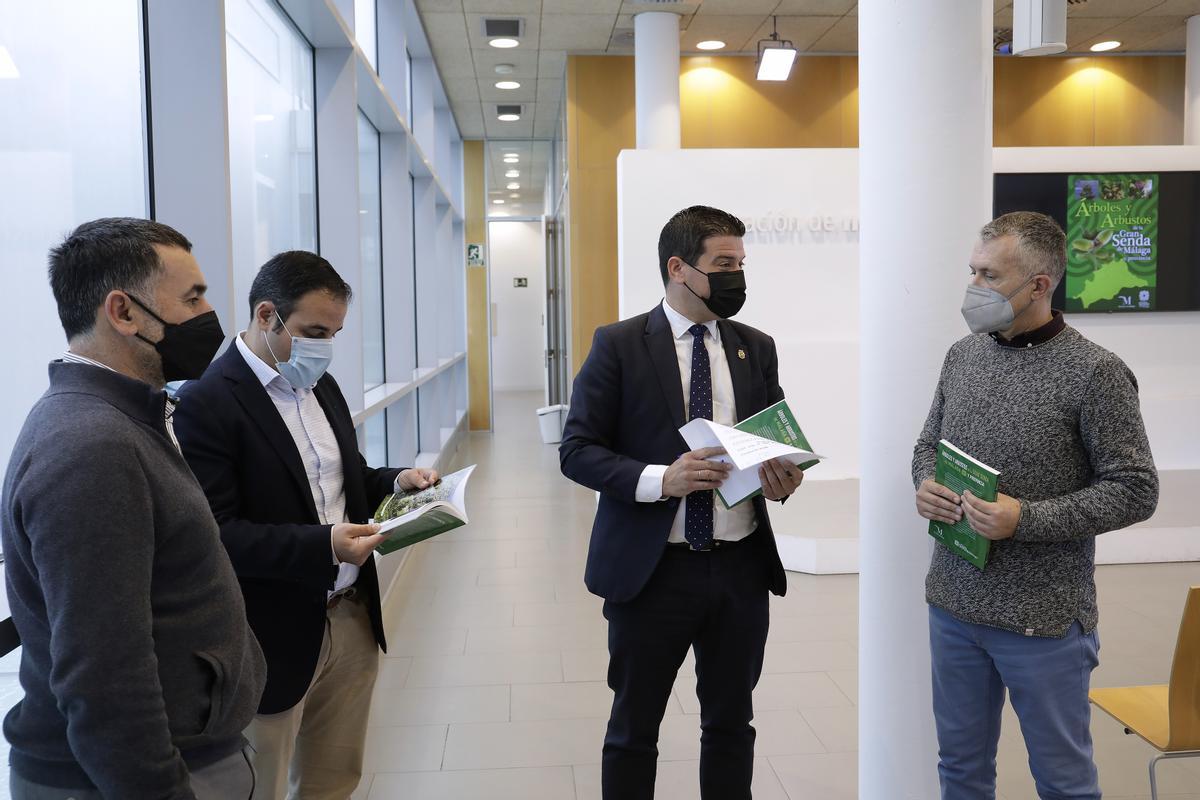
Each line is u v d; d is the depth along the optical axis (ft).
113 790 3.91
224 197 8.70
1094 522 5.75
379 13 23.71
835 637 14.01
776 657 13.23
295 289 6.49
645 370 7.18
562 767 10.07
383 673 12.94
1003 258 6.02
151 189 8.70
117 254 4.34
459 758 10.30
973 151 7.43
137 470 4.13
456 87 33.68
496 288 66.90
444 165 35.68
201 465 6.19
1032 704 6.12
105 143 7.91
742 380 7.25
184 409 6.28
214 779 4.70
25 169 6.69
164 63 8.58
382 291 23.84
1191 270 22.80
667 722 11.16
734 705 7.18
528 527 22.36
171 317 4.46
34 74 6.82
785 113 29.84
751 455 5.94
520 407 54.44
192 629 4.47
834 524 18.76
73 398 4.17
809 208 23.94
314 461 6.91
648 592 6.96
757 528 7.18
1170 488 20.74
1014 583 6.06
